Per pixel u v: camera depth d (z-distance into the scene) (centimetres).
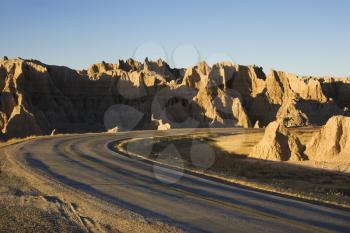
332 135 4528
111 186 2136
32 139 5047
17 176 2356
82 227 1392
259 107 16125
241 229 1387
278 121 4947
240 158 4834
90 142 4862
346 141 4453
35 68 16025
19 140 4903
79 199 1805
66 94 17000
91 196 1872
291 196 2000
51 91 15988
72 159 3206
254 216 1556
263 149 4853
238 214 1586
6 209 1581
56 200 1780
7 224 1384
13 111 12725
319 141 4709
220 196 1933
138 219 1495
